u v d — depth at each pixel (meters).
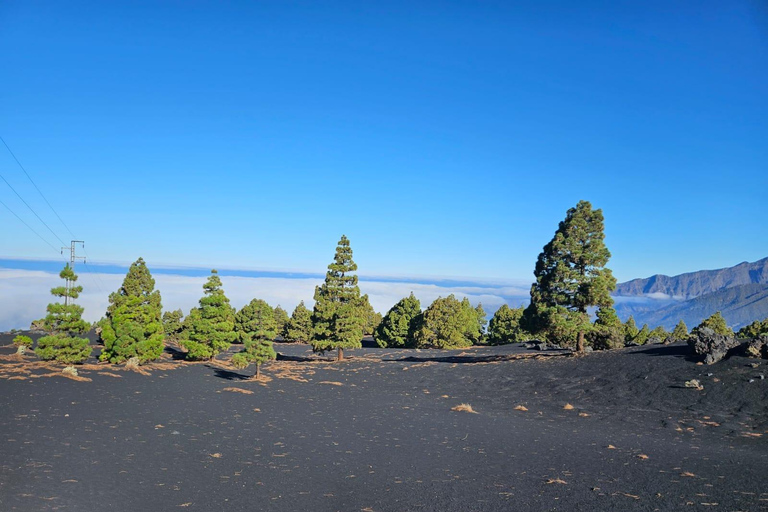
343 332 62.81
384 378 46.28
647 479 14.92
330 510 12.02
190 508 11.84
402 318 99.56
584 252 48.59
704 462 17.31
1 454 15.13
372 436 21.58
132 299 47.38
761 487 14.08
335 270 63.75
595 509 12.16
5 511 10.73
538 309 49.59
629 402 30.31
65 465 14.61
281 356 73.06
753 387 28.66
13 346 54.59
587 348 51.75
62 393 27.92
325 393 37.09
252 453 17.66
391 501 12.74
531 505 12.45
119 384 33.78
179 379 39.72
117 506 11.69
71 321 38.91
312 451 18.33
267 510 11.91
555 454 18.48
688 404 28.34
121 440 18.39
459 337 84.94
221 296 54.81
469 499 12.93
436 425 24.81
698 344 36.56
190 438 19.59
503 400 33.91
